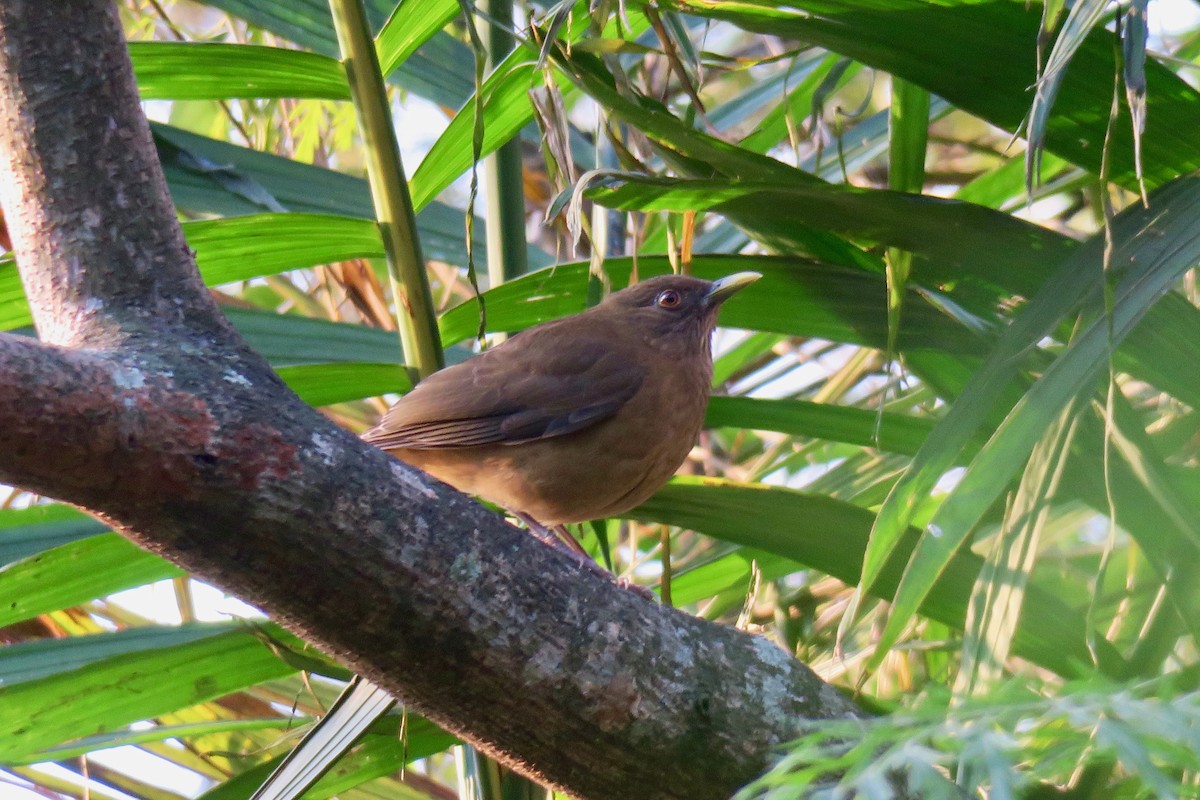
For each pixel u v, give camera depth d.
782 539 6.82
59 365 4.86
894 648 7.99
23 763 7.49
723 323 7.51
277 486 5.16
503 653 5.52
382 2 9.25
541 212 15.49
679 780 5.80
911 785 3.44
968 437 5.69
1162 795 3.10
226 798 7.65
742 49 14.41
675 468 9.56
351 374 7.57
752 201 6.66
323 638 5.51
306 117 12.32
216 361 5.39
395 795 9.15
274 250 7.52
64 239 5.76
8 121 5.83
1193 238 5.61
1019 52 6.25
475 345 11.11
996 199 9.11
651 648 5.78
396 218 7.51
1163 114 6.32
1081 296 5.71
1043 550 8.08
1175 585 6.06
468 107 7.76
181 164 7.98
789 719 5.89
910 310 7.15
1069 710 3.45
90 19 5.87
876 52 6.45
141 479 5.00
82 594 7.13
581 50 6.70
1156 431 7.21
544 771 5.87
